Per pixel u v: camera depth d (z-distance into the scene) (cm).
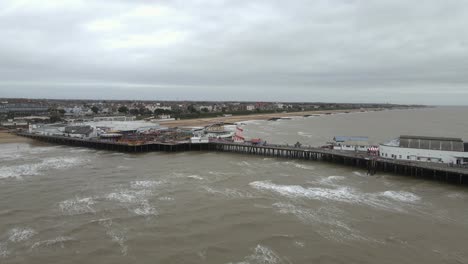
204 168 6788
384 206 4428
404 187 5372
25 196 4806
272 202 4534
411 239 3444
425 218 4016
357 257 3061
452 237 3500
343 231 3622
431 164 5916
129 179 5788
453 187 5372
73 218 3959
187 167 6894
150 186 5306
